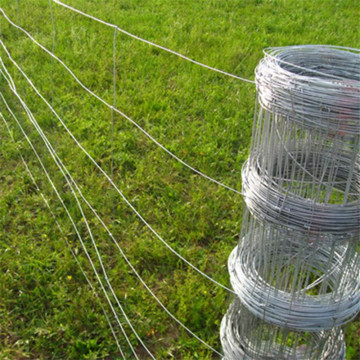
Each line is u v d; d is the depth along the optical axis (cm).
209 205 372
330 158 205
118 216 362
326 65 200
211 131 464
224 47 648
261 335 221
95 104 504
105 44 641
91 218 359
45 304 297
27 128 454
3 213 361
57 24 691
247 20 787
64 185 387
